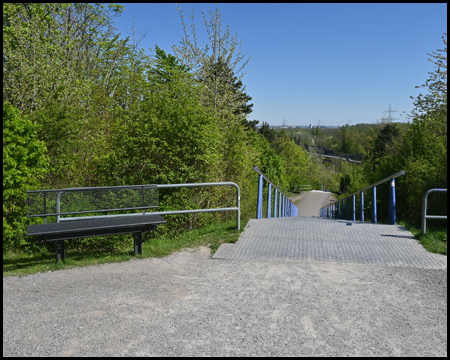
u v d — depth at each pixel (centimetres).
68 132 1056
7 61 1251
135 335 341
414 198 1269
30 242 855
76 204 629
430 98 1683
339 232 745
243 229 762
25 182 813
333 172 8394
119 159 950
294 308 399
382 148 3741
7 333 344
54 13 1719
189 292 442
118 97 1276
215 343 327
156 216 637
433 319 377
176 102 949
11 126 770
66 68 1398
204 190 995
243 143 1447
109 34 2095
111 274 507
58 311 391
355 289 453
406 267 533
